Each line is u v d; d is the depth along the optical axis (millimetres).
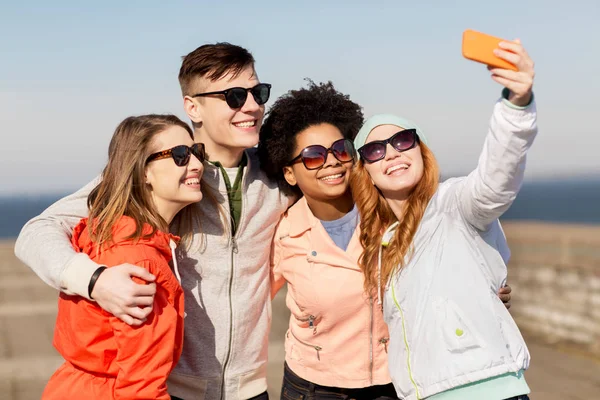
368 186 2707
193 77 2768
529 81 1932
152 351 2080
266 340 2924
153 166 2418
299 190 3109
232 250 2752
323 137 2914
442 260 2303
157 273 2189
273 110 3051
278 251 3051
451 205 2344
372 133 2607
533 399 5098
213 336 2703
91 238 2277
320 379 2988
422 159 2541
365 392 2965
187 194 2463
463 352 2178
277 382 5723
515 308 7715
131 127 2428
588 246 6684
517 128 2014
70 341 2188
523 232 7637
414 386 2277
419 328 2283
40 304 10602
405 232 2434
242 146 2746
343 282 2842
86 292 2062
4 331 8320
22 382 5879
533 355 6523
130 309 2016
